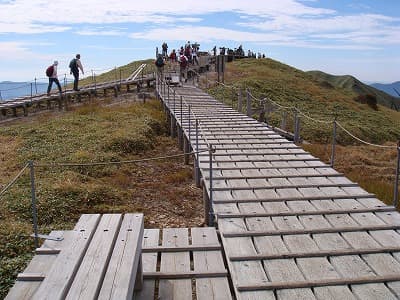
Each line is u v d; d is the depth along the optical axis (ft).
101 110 68.49
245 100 89.30
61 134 51.78
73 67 76.13
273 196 24.47
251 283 15.48
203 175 28.71
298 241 18.88
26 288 14.42
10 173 36.81
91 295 11.58
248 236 19.42
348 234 19.61
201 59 124.57
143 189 36.99
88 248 14.32
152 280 17.26
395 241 18.86
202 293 16.19
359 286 15.43
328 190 25.77
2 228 24.88
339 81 364.58
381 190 37.70
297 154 34.91
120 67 151.64
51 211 28.73
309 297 14.78
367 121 98.99
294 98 107.04
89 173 38.91
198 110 58.95
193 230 21.68
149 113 68.44
